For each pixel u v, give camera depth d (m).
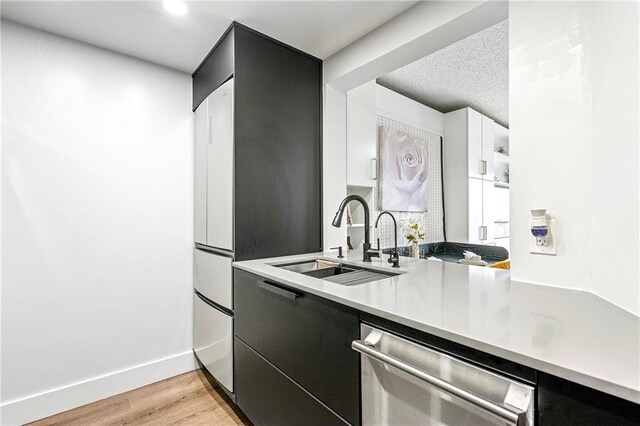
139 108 2.14
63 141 1.87
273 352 1.43
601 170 0.99
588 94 1.06
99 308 1.98
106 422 1.73
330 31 1.87
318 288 1.16
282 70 1.99
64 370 1.85
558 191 1.13
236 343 1.76
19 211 1.74
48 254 1.82
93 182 1.97
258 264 1.71
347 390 1.04
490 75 2.79
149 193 2.18
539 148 1.18
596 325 0.76
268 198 1.92
